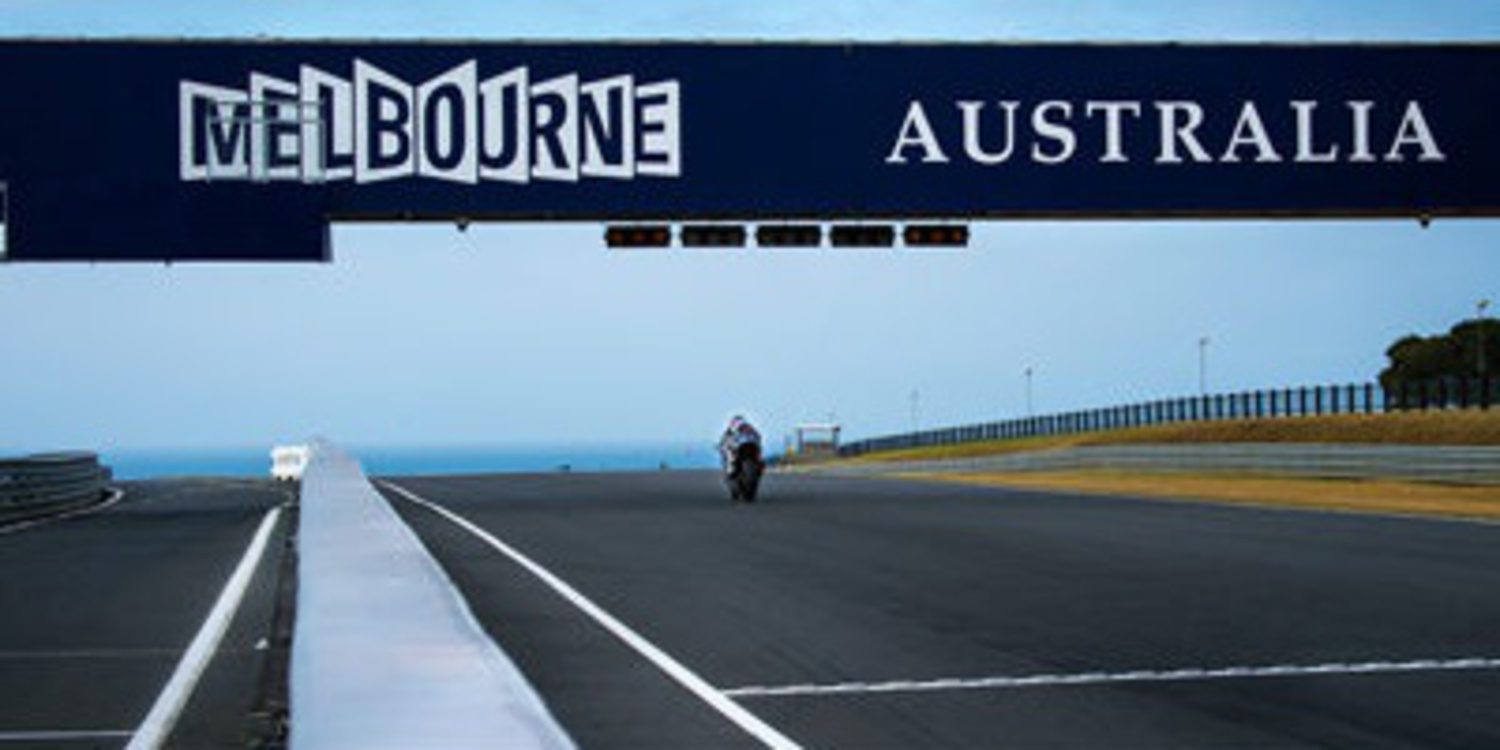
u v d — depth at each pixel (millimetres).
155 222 33281
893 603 14211
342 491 13703
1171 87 35094
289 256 33406
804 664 10859
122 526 25781
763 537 21578
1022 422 80875
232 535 23234
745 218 34375
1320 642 11727
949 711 9125
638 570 17109
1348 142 35531
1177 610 13633
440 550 19594
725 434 30875
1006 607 13922
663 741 8281
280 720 8859
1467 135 35812
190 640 12305
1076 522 24453
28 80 33250
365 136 33531
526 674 10445
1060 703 9375
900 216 34594
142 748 8297
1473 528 23016
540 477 46625
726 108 34312
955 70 34688
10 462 28062
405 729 3426
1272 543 20422
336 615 5027
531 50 33906
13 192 33094
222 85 33438
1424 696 9523
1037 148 34781
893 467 67000
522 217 33969
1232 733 8461
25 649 11836
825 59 34500
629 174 34031
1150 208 35000
